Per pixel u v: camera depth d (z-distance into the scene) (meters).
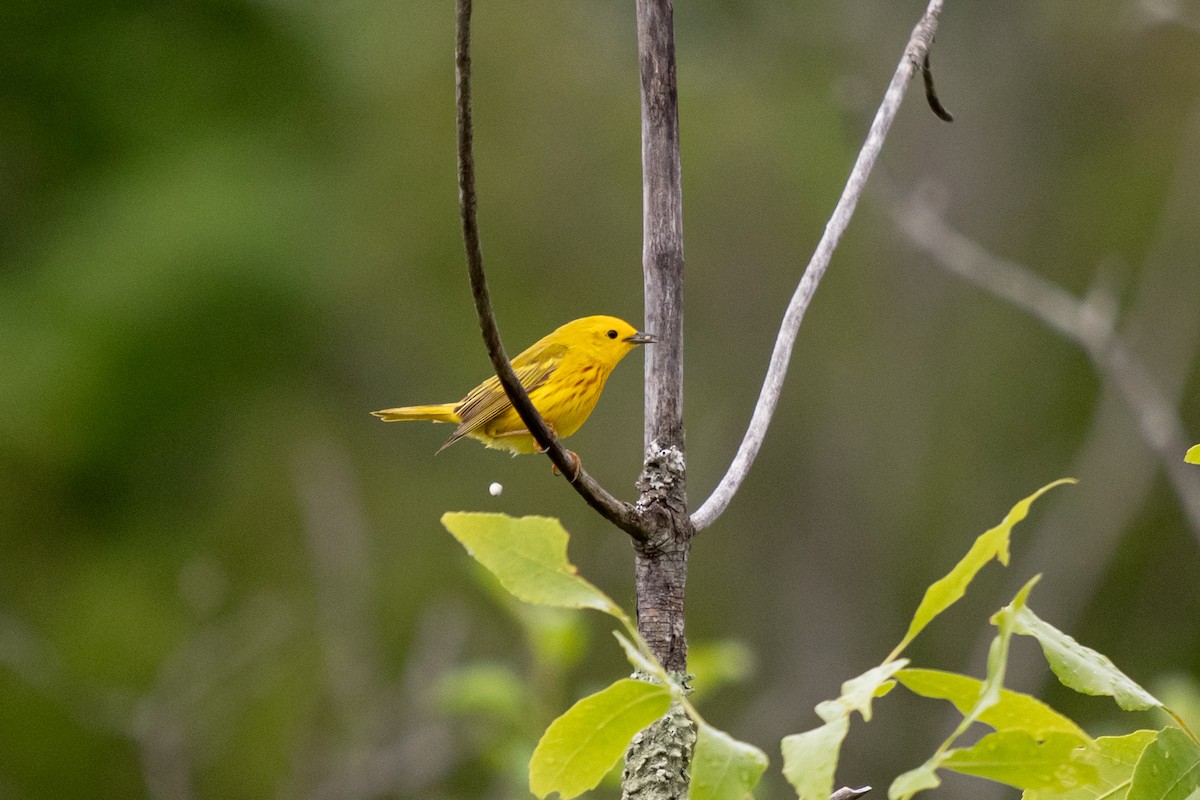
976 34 19.58
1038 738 2.41
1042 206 19.38
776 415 20.08
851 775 16.33
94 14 15.69
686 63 20.31
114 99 15.58
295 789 10.53
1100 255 19.16
